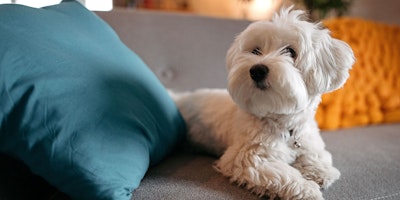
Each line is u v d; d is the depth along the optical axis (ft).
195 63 4.97
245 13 7.97
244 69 2.88
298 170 3.01
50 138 2.10
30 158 2.11
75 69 2.42
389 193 2.77
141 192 2.50
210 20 5.15
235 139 3.28
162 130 3.01
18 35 2.25
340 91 5.00
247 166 2.88
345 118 5.05
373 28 5.74
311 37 3.00
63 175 2.13
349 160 3.50
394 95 5.35
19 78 2.10
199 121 3.75
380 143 4.13
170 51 4.89
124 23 4.69
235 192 2.64
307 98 3.03
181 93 4.36
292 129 3.20
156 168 3.05
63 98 2.22
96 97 2.41
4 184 2.22
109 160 2.25
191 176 2.90
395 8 7.88
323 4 7.02
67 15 2.97
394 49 5.74
